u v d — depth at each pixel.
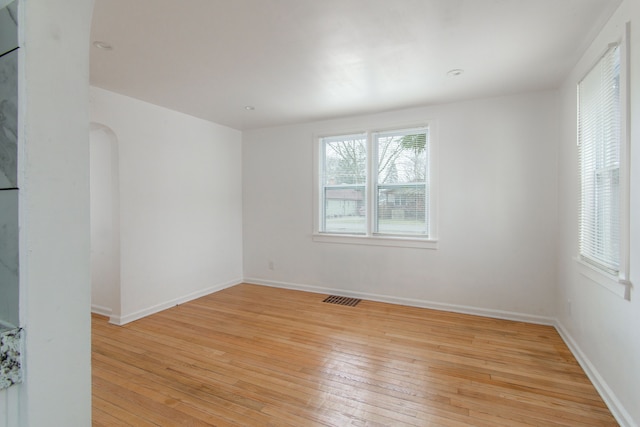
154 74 2.90
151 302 3.76
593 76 2.37
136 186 3.59
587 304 2.47
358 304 4.10
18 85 0.64
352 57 2.59
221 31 2.19
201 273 4.44
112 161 3.45
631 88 1.82
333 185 4.57
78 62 0.73
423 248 3.95
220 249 4.76
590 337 2.41
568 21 2.08
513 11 1.97
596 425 1.87
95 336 3.13
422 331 3.23
